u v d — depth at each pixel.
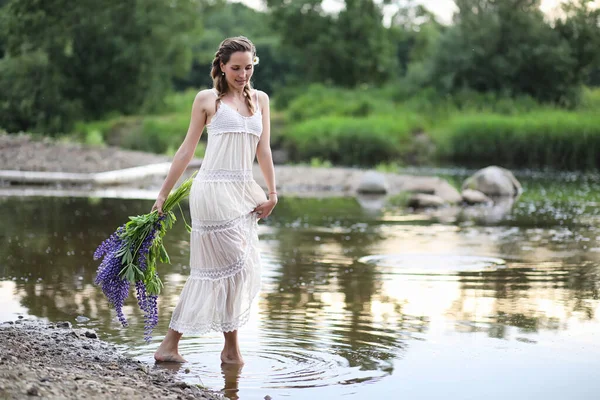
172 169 4.70
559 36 37.12
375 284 6.90
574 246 9.11
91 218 11.15
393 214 12.65
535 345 5.04
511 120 29.38
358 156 29.56
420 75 38.41
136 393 3.76
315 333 5.30
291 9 39.88
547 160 27.61
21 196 14.21
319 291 6.61
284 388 4.21
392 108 34.72
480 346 5.01
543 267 7.72
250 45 4.70
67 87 32.34
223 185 4.62
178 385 4.09
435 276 7.27
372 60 40.25
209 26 51.53
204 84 45.84
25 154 19.92
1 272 7.23
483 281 7.04
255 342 5.07
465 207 14.00
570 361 4.71
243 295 4.66
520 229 10.71
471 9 38.22
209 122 4.68
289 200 14.94
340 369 4.54
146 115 34.53
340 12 40.56
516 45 37.00
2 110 31.22
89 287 6.63
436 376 4.43
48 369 3.94
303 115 34.25
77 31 31.88
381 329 5.40
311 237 9.84
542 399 4.09
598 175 22.75
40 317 5.58
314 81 40.44
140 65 33.44
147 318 5.03
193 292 4.66
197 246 4.66
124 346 4.92
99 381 3.89
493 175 16.59
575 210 13.37
